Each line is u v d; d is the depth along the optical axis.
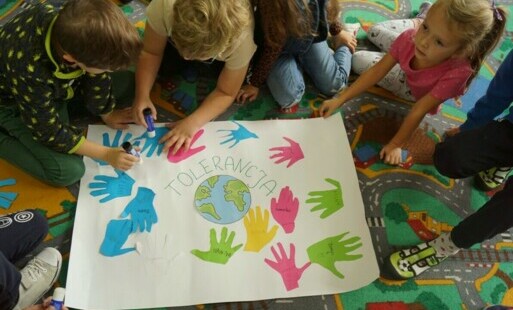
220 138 1.10
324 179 1.07
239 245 0.97
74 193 1.01
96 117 1.10
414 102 1.25
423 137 1.20
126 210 0.98
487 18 0.94
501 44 1.38
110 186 1.00
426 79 1.12
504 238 1.08
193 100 1.17
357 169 1.13
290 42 1.11
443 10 0.95
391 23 1.31
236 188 1.04
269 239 0.99
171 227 0.98
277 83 1.16
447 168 1.07
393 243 1.05
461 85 1.07
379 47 1.33
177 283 0.92
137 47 0.84
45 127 0.92
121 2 1.28
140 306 0.90
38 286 0.88
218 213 1.00
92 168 1.02
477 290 1.01
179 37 0.84
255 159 1.08
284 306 0.94
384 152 1.14
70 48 0.78
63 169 0.98
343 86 1.23
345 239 1.01
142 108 1.07
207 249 0.96
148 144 1.07
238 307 0.93
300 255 0.98
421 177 1.14
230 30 0.84
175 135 1.06
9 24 0.87
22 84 0.85
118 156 0.99
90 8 0.78
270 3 0.95
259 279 0.95
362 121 1.20
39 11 0.84
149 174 1.03
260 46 1.09
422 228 1.07
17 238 0.86
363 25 1.37
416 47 1.05
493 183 1.13
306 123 1.15
